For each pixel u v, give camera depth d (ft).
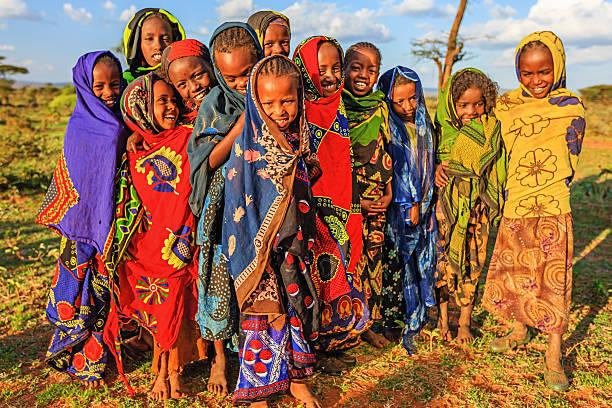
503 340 14.46
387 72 13.52
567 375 13.21
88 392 12.27
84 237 11.56
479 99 13.35
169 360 11.91
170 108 11.09
